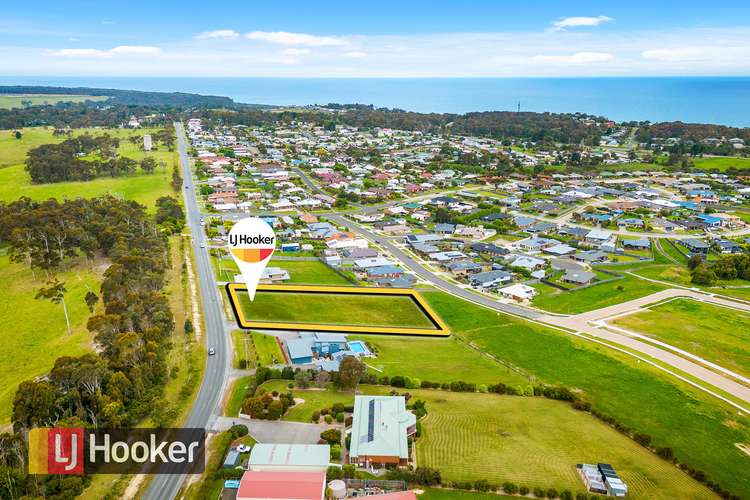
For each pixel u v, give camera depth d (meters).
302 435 55.59
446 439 54.69
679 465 51.81
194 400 61.88
